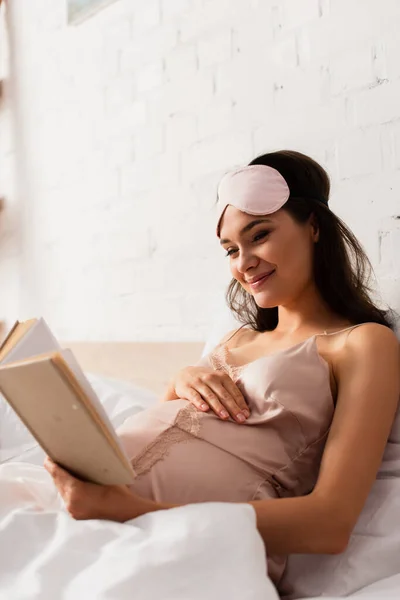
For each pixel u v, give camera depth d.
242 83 1.72
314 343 1.06
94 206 2.18
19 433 1.43
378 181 1.42
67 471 0.92
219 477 0.98
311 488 1.04
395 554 0.94
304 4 1.57
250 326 1.43
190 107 1.86
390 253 1.40
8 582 0.82
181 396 1.12
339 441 0.94
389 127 1.41
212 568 0.75
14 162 2.55
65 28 2.31
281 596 0.98
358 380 1.01
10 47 2.59
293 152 1.22
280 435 1.03
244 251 1.17
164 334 1.91
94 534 0.83
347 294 1.20
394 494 0.99
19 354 0.86
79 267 2.23
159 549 0.76
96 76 2.18
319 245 1.21
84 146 2.22
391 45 1.41
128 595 0.73
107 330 2.12
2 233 2.61
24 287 2.50
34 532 0.88
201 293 1.81
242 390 1.09
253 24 1.69
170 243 1.91
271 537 0.86
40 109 2.43
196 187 1.83
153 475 0.98
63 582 0.79
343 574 0.92
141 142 2.01
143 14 2.01
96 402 0.77
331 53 1.51
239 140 1.72
